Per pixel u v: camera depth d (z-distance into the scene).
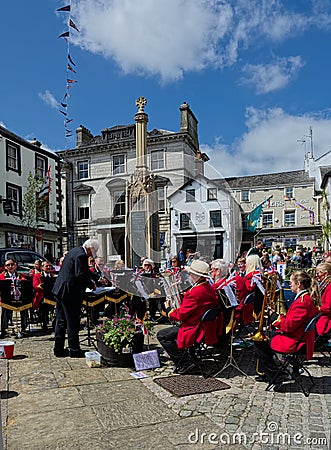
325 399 3.87
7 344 5.36
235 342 6.17
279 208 33.62
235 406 3.67
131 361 4.94
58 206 24.31
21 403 3.75
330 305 5.01
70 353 5.42
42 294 7.02
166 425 3.26
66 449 2.89
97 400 3.82
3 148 20.11
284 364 4.11
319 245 27.78
